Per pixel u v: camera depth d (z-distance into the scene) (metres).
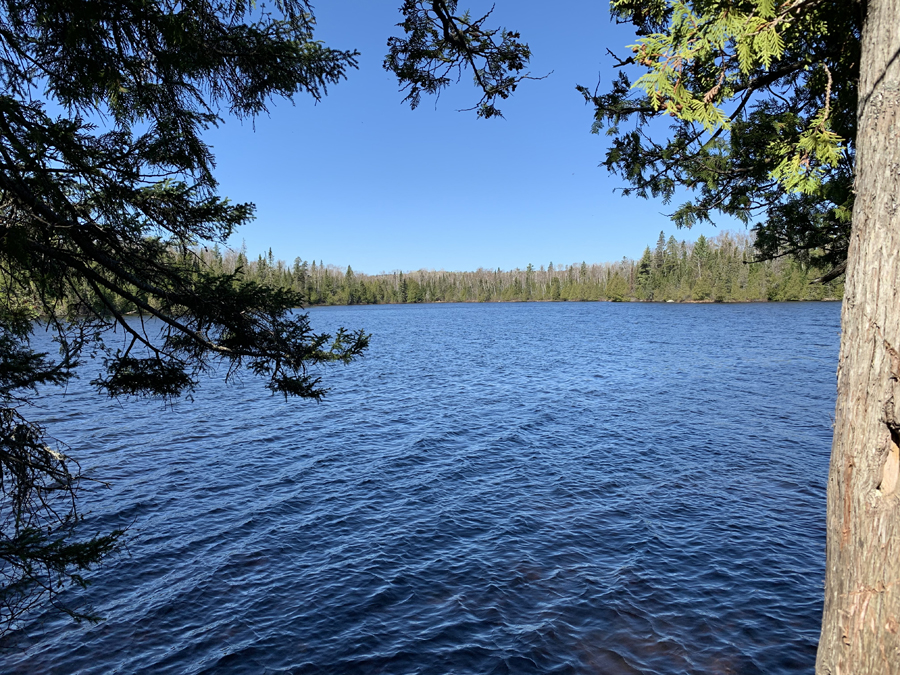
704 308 94.50
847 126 3.42
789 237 4.69
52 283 3.79
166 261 4.30
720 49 2.68
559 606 8.20
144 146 3.53
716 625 7.68
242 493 12.58
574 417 19.66
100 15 3.10
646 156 4.43
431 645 7.40
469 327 70.38
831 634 2.28
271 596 8.55
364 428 18.50
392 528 10.80
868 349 2.15
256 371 4.63
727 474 13.50
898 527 2.05
